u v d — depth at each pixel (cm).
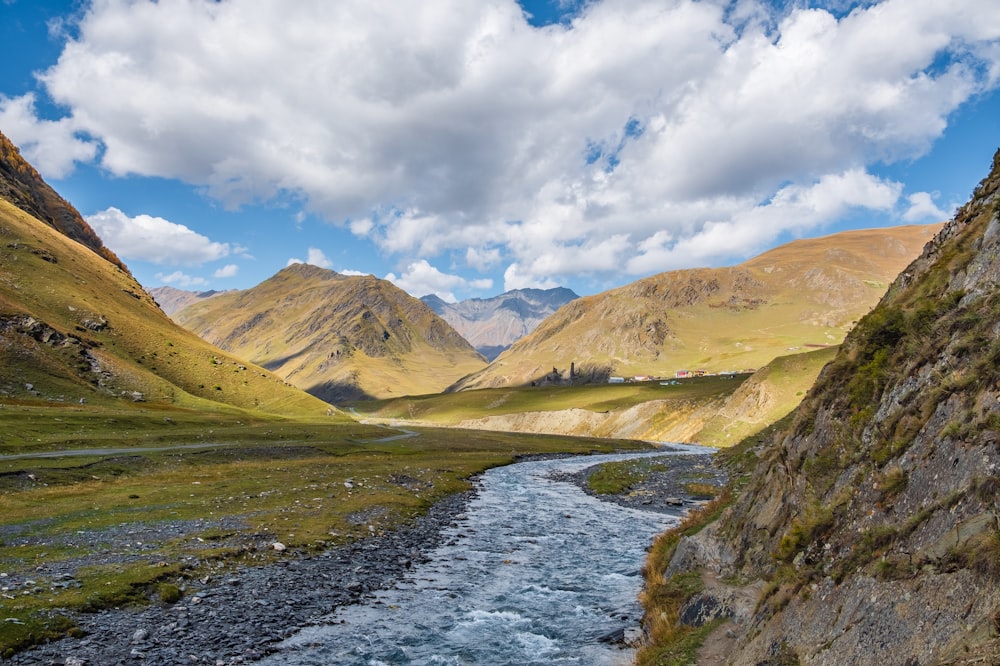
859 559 1328
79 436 7581
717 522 2645
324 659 2002
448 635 2256
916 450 1416
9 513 3834
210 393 16575
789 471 2142
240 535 3469
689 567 2466
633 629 2292
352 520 4200
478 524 4528
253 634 2147
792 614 1455
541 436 18250
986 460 1126
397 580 2953
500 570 3191
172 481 5622
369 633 2250
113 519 3784
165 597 2403
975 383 1319
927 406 1463
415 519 4566
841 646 1176
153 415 10738
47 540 3153
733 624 1789
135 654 1886
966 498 1110
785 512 2045
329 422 17388
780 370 14450
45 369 11619
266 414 16288
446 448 11581
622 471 7956
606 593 2773
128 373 13525
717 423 15175
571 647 2142
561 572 3153
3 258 14712
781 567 1725
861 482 1605
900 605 1084
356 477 6431
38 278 14950
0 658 1759
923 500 1273
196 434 9312
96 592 2331
